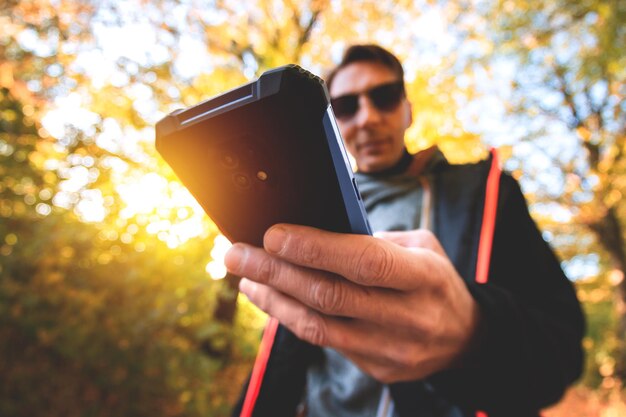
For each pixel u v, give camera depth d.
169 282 2.55
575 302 1.01
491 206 1.02
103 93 3.74
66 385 2.24
